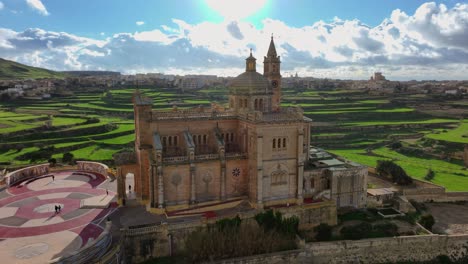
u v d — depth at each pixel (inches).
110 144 5017.2
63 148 4694.9
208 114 2915.8
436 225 3024.1
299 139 2783.0
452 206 3474.4
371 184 3710.6
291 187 2851.9
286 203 2839.6
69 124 5748.0
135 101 2741.1
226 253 2278.5
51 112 6963.6
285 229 2513.5
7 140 4847.4
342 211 3019.2
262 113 2901.1
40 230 2321.6
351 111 7864.2
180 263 2234.3
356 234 2657.5
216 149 2829.7
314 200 2942.9
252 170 2728.8
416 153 5620.1
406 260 2620.6
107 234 2078.0
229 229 2361.0
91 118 6309.1
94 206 2719.0
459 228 2970.0
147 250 2266.2
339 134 6496.1
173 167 2605.8
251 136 2714.1
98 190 3100.4
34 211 2632.9
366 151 5728.3
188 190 2684.5
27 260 1948.8
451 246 2684.5
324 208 2743.6
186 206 2674.7
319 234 2672.2
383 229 2743.6
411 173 4463.6
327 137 6363.2
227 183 2797.7
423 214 3201.3
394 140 6378.0
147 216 2544.3
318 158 3393.2
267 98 3011.8
